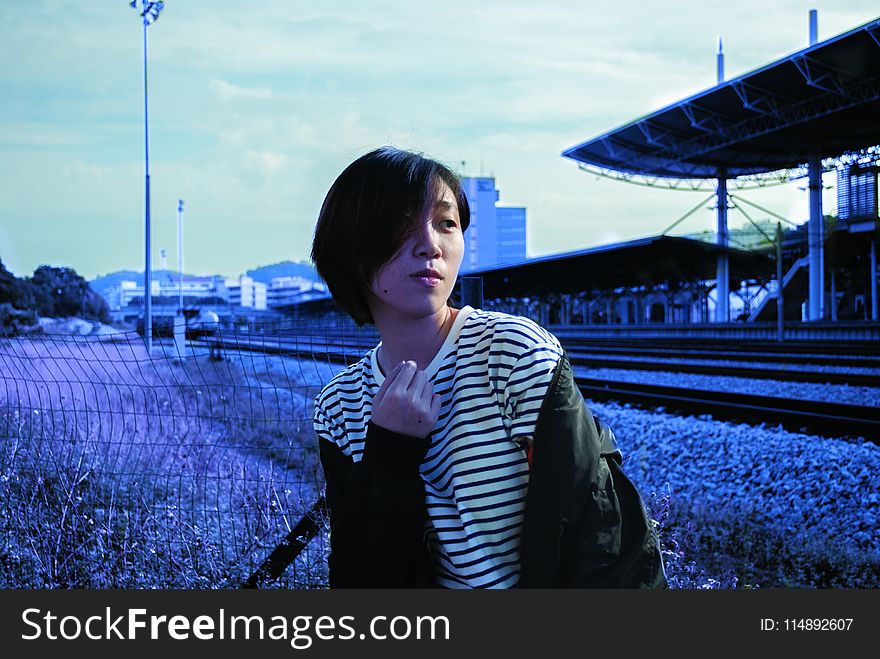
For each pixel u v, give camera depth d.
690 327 41.41
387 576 1.19
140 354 12.66
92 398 6.46
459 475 1.18
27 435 5.07
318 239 1.24
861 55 46.16
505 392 1.17
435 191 1.17
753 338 36.81
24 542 4.08
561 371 1.16
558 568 1.12
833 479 6.23
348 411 1.38
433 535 1.23
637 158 73.19
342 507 1.24
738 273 61.34
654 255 54.00
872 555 4.77
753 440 7.52
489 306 66.50
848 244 52.47
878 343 26.11
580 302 70.94
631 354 24.92
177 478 5.11
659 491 6.71
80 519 4.15
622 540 1.14
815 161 58.47
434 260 1.17
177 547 4.07
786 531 5.36
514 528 1.18
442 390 1.23
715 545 5.07
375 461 1.17
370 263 1.18
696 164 70.94
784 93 53.62
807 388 12.67
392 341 1.28
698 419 9.09
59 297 103.19
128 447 4.96
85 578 3.83
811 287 50.44
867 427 7.75
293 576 3.54
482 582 1.17
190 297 145.38
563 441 1.12
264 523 4.04
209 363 11.38
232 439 5.63
